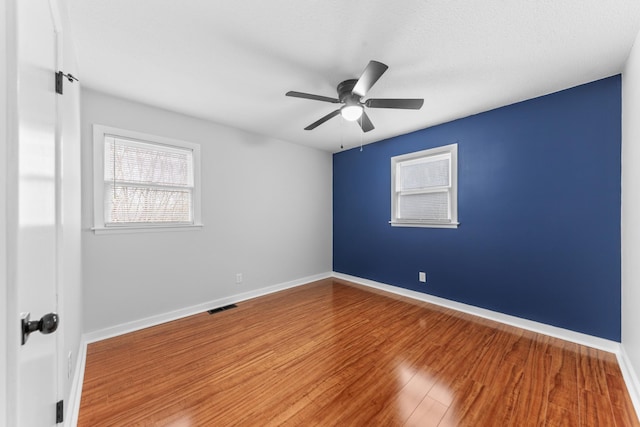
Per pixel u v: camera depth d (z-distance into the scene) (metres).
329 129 3.48
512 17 1.53
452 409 1.52
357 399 1.61
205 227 3.14
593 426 1.39
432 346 2.24
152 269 2.74
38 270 0.82
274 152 3.88
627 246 1.94
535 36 1.69
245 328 2.62
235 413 1.50
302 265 4.30
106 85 2.32
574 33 1.66
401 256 3.72
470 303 3.02
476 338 2.39
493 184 2.84
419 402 1.58
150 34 1.68
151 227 2.72
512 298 2.71
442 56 1.90
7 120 0.53
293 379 1.81
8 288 0.53
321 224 4.60
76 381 1.66
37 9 0.83
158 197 2.82
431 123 3.24
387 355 2.10
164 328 2.63
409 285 3.62
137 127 2.65
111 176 2.53
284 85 2.33
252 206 3.62
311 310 3.10
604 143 2.19
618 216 2.12
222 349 2.21
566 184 2.38
